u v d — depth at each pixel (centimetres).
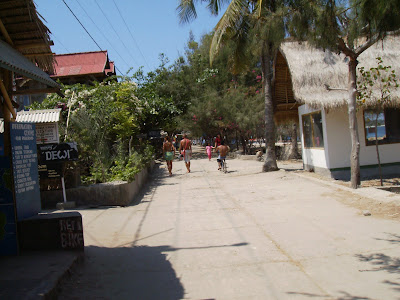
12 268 434
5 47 521
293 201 878
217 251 552
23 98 1667
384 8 777
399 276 418
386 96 1082
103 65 2530
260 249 547
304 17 913
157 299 392
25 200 521
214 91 2838
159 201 1052
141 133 2495
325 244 548
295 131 2494
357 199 829
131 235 672
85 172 1133
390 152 1300
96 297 394
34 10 515
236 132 3038
